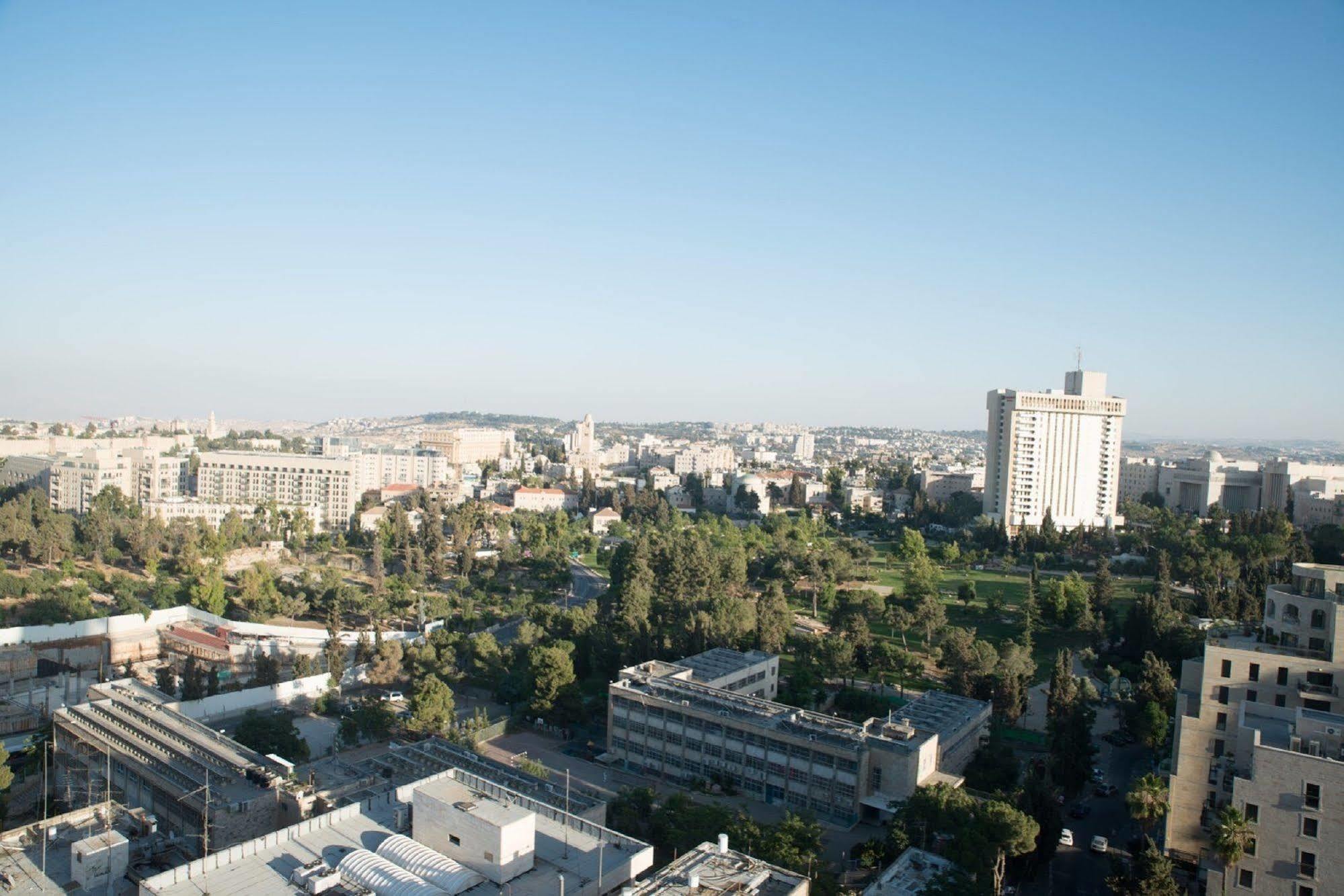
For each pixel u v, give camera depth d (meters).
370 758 185.75
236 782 153.50
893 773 175.75
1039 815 153.88
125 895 127.88
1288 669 145.88
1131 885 133.12
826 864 155.00
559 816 127.19
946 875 128.75
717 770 195.25
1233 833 128.38
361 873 109.31
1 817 160.88
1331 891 123.69
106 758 170.88
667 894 105.44
